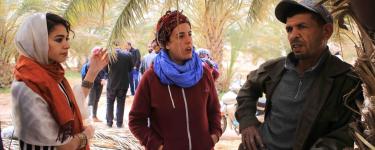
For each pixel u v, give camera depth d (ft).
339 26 5.81
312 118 5.59
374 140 4.93
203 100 7.91
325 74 5.66
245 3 11.93
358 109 5.57
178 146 7.59
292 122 5.82
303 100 5.75
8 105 32.94
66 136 6.62
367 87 5.07
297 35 5.65
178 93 7.64
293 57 6.03
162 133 7.70
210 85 8.27
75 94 7.97
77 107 7.23
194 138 7.69
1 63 41.70
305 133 5.62
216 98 8.52
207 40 33.68
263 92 6.68
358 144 5.09
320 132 5.65
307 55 5.69
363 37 5.04
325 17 5.54
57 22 6.68
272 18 11.73
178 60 7.76
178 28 7.51
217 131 8.43
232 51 38.88
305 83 5.80
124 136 13.38
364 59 5.05
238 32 37.40
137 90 7.88
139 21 10.81
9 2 39.81
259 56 42.09
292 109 5.85
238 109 6.68
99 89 24.62
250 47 41.70
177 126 7.61
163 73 7.56
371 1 3.72
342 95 5.55
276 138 6.00
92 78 8.18
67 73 53.06
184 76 7.52
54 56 6.67
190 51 7.70
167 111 7.57
